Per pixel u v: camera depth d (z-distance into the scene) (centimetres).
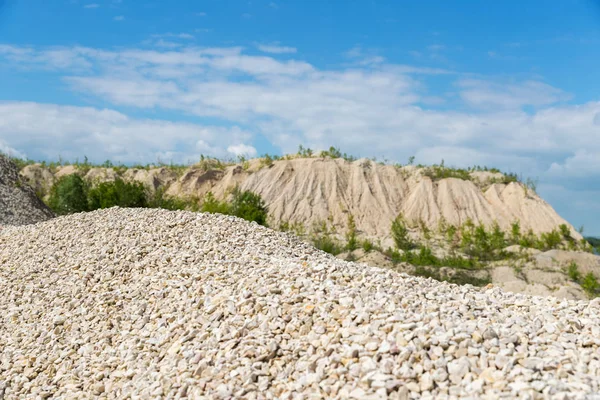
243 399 540
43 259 1063
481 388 482
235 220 1233
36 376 732
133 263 963
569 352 543
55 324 825
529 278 1981
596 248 2769
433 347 541
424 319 598
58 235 1182
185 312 742
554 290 1802
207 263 908
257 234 1134
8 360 771
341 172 3578
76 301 872
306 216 3250
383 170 3653
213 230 1111
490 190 3475
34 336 812
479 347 543
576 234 3056
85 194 2472
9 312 897
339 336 592
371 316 614
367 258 2228
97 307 838
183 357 637
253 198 2241
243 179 3647
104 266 965
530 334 582
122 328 773
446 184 3472
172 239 1057
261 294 714
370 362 532
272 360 589
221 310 703
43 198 3459
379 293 684
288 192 3416
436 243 2802
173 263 927
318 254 1122
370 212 3300
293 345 600
